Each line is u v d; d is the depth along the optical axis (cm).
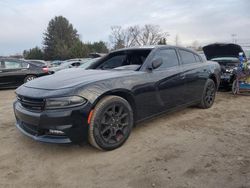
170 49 478
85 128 321
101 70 430
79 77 367
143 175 284
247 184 262
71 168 305
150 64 418
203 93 551
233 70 808
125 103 361
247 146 357
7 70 1020
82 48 6169
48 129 314
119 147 358
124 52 488
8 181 280
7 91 1006
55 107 310
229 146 357
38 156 338
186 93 490
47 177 287
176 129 432
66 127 308
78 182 276
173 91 451
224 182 266
